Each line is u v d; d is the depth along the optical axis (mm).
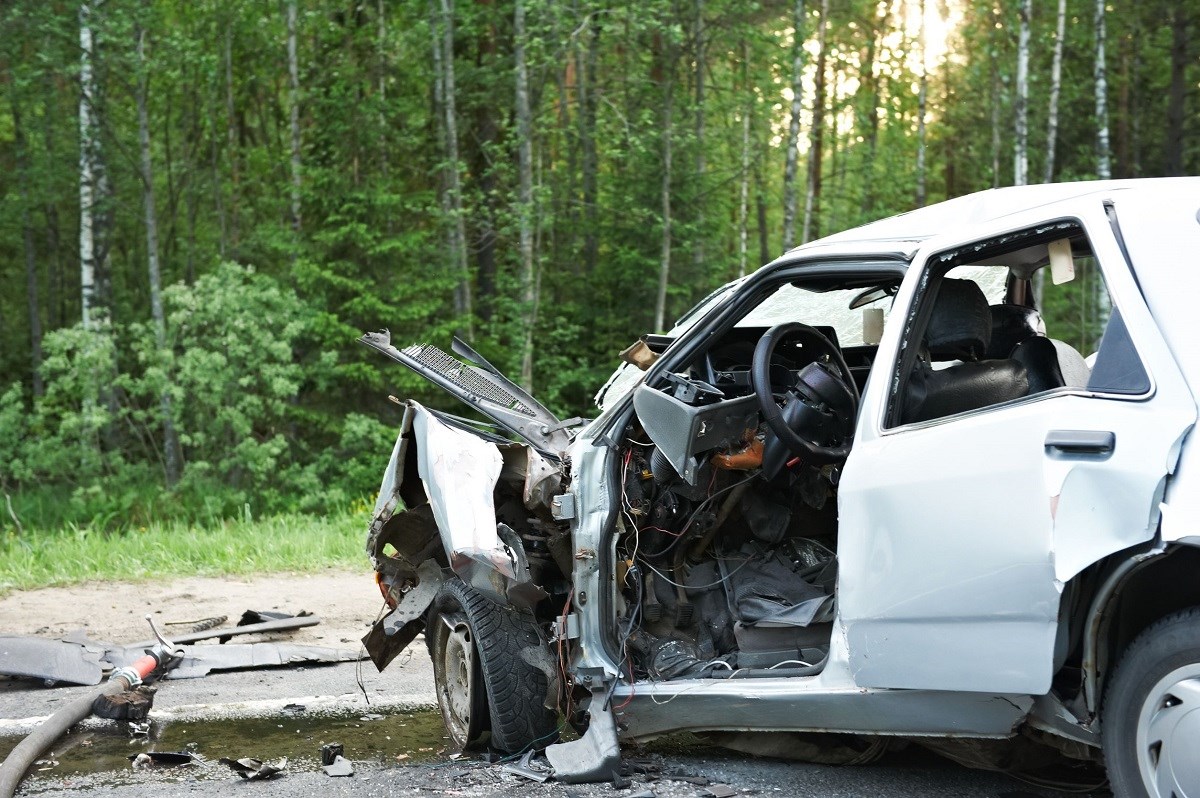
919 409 3510
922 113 37781
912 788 3877
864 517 3449
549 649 4523
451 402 25984
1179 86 28391
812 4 32688
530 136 27703
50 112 29219
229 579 9922
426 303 25609
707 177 29672
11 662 6371
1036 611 2908
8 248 36250
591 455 4398
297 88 29547
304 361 25500
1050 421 2973
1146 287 2949
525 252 26812
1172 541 2648
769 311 4754
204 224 38312
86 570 10266
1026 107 27969
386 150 29328
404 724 5324
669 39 26766
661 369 4336
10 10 24875
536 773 4250
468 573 4559
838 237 4090
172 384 22219
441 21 27875
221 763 4684
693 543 4449
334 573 10117
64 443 24797
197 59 27484
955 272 4332
